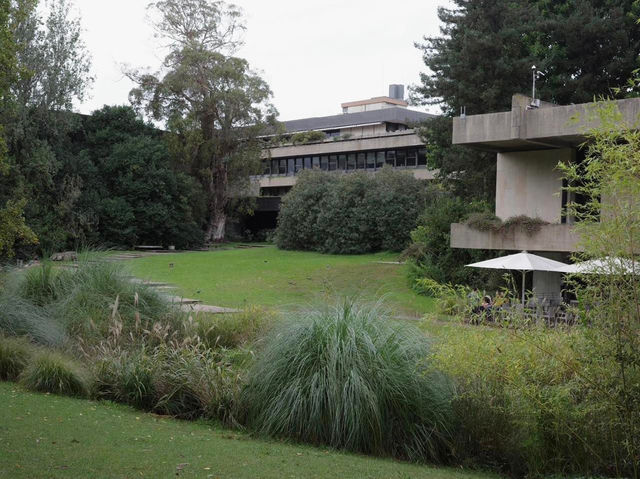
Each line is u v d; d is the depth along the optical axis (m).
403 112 69.56
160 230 47.81
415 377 6.82
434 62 34.00
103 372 8.55
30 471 4.78
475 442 6.64
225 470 5.31
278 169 69.81
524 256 19.41
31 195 37.22
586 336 5.49
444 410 6.79
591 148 5.64
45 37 38.56
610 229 5.25
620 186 5.22
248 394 7.41
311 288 27.17
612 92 30.00
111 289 11.65
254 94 50.56
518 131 22.05
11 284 11.70
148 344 9.91
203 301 20.52
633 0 30.66
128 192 46.81
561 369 5.98
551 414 6.05
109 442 5.93
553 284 24.44
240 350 10.09
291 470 5.49
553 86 31.31
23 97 36.59
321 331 7.27
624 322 5.30
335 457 6.17
